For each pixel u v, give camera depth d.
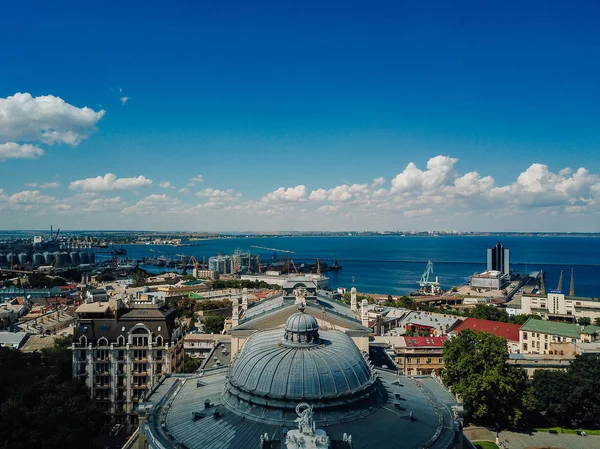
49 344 180.75
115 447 123.44
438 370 162.75
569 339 187.25
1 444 91.50
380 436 64.50
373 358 128.00
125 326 143.25
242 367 74.12
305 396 66.69
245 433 63.75
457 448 72.00
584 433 126.81
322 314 107.56
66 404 100.19
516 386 129.50
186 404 75.38
